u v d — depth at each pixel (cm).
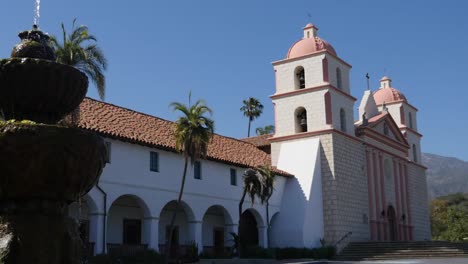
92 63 2503
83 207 2722
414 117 5975
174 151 3066
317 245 3978
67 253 771
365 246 4019
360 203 4338
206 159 3316
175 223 3397
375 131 4731
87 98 3095
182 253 3042
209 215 3700
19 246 726
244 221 4025
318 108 4269
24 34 887
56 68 796
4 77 780
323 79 4306
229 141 4228
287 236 3962
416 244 4028
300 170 4138
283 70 4538
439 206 10256
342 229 4050
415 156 5797
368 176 4525
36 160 729
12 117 827
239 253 3378
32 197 755
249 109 7475
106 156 844
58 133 744
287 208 4047
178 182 3111
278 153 4341
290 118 4403
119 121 3009
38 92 800
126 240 2997
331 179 4091
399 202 5006
